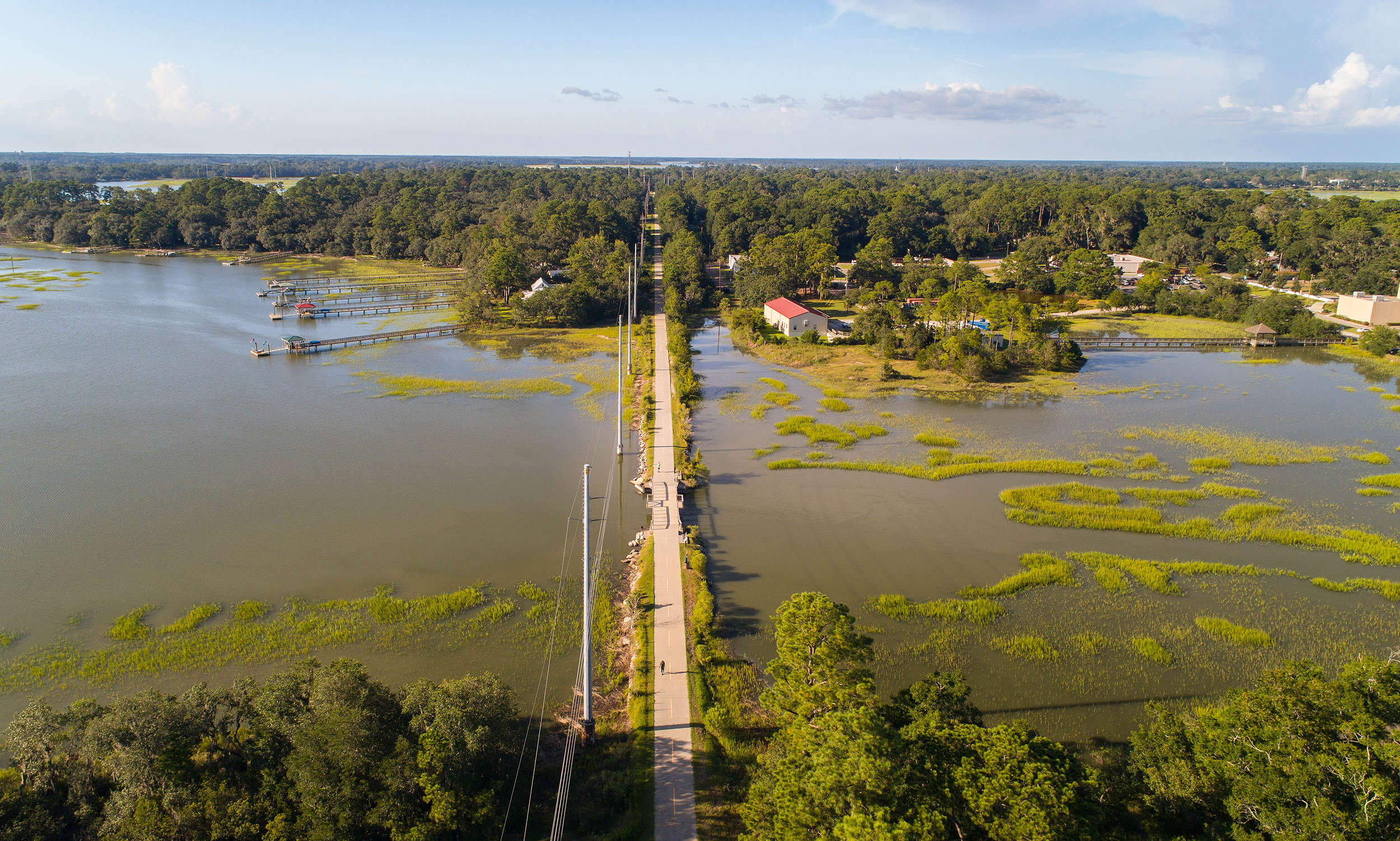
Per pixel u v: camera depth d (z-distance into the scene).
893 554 50.88
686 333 116.25
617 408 80.25
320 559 48.47
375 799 26.05
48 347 99.62
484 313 123.81
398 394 83.56
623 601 44.84
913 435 73.62
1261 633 41.75
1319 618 43.47
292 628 41.50
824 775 23.23
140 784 25.89
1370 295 127.50
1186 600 45.44
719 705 35.28
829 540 52.72
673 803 29.47
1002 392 88.69
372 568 47.62
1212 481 62.19
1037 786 22.62
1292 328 115.25
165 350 100.25
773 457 67.81
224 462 63.38
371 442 69.00
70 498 56.12
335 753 26.16
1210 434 73.56
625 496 59.19
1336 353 108.94
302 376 89.75
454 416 76.75
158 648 39.56
